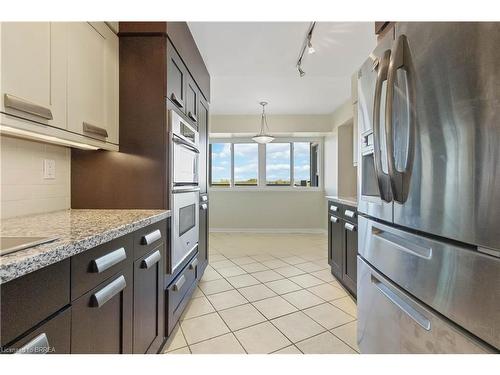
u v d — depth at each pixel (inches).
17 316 23.8
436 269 33.0
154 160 63.6
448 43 30.2
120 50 63.5
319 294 96.9
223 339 68.0
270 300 91.8
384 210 44.9
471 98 27.5
